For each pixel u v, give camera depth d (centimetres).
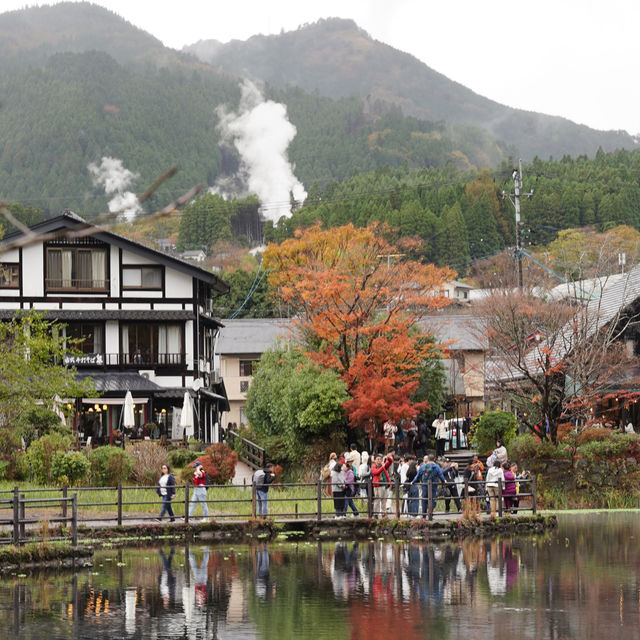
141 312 5159
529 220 12938
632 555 2566
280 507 3350
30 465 3662
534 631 1720
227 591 2106
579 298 4338
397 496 3052
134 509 3180
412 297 4256
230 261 12888
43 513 2989
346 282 4247
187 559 2544
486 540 2906
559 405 4050
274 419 4597
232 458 3828
